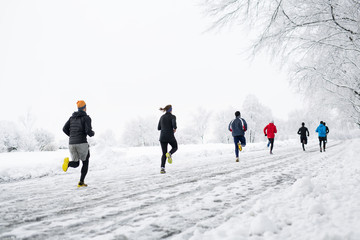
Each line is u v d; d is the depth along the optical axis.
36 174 6.29
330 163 6.27
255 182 4.18
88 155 4.51
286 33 4.48
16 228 2.20
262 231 1.76
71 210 2.78
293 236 1.65
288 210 2.27
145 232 2.02
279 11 4.01
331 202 2.39
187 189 3.79
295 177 4.54
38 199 3.42
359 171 4.16
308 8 4.14
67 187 4.45
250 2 3.94
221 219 2.30
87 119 4.43
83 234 2.01
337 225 1.79
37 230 2.13
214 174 5.36
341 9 3.90
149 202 3.04
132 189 3.95
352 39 4.56
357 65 6.13
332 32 4.65
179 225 2.17
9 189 4.39
